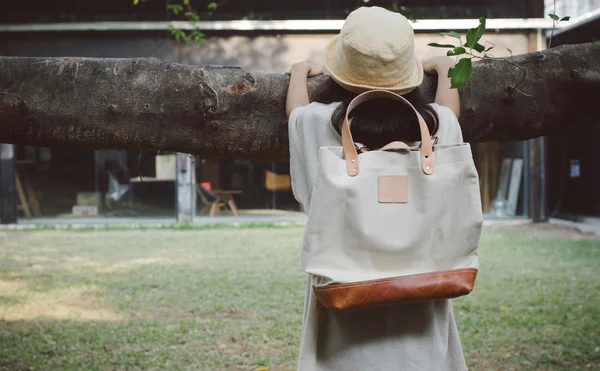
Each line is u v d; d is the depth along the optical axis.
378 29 1.78
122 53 13.96
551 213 16.42
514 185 14.99
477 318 5.99
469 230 1.67
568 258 9.65
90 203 15.62
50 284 7.86
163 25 13.63
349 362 1.74
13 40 13.93
